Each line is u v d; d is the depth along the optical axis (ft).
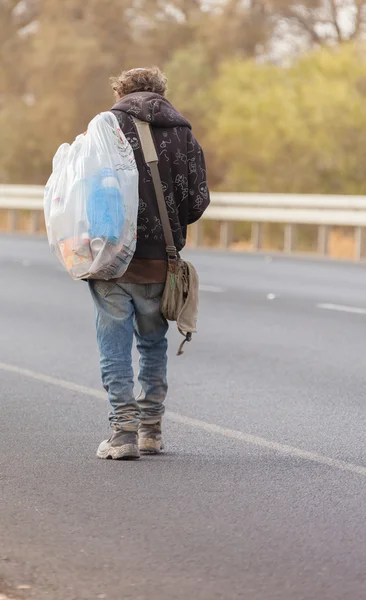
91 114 358.84
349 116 281.95
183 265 54.80
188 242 252.01
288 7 349.00
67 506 47.01
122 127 53.67
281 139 293.23
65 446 57.62
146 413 56.24
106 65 356.18
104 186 52.42
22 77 379.96
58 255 53.83
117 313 54.49
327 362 84.28
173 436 60.03
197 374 79.00
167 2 371.15
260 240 197.26
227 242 202.69
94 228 52.42
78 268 52.90
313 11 347.56
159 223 54.13
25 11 386.11
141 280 54.44
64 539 42.68
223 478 51.60
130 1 368.68
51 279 141.38
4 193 250.57
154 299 54.95
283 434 60.64
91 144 53.01
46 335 96.68
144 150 53.52
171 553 41.14
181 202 54.34
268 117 293.43
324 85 284.41
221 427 62.23
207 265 161.07
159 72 55.52
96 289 54.60
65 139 361.51
